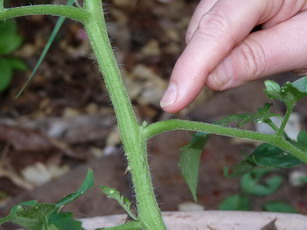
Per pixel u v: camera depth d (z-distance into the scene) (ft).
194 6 6.18
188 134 3.53
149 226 1.28
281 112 3.88
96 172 3.32
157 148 3.49
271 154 1.54
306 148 1.48
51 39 1.42
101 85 4.87
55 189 3.24
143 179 1.29
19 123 4.31
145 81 5.10
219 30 1.62
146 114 4.72
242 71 1.75
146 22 5.83
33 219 1.26
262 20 1.77
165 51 5.49
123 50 5.45
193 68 1.61
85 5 1.30
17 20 5.46
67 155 4.07
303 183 3.49
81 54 5.17
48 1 1.56
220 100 3.96
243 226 1.72
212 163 3.50
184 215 1.75
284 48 1.78
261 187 3.26
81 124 4.32
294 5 1.78
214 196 3.33
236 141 3.60
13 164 3.94
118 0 6.00
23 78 4.97
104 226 1.73
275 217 1.73
